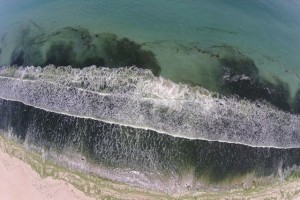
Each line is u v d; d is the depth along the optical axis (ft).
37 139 58.34
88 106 55.93
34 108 58.54
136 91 55.16
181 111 54.49
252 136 55.93
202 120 54.60
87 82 56.54
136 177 55.06
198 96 55.06
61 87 57.47
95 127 55.52
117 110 55.06
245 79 57.21
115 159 55.16
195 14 59.47
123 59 56.75
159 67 56.08
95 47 58.13
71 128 56.49
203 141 54.49
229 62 57.52
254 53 58.90
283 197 57.67
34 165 58.18
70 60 58.29
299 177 58.95
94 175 55.93
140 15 59.26
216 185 55.52
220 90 55.83
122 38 58.08
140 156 54.70
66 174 56.85
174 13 59.26
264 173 57.21
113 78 55.98
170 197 54.80
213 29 58.85
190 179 55.01
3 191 57.98
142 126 54.39
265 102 56.90
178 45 57.47
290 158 58.39
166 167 54.65
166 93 55.01
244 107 55.88
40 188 57.16
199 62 56.85
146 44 57.52
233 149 55.36
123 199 55.01
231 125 55.26
